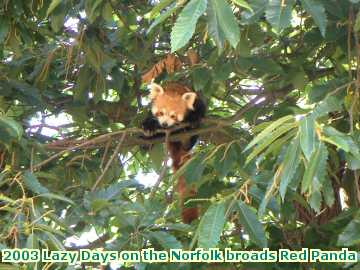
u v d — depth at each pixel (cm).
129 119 1331
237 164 866
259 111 1038
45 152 982
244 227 621
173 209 876
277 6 595
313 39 929
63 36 1242
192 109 1277
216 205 625
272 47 1148
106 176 1141
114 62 1078
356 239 634
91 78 1122
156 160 1249
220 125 1092
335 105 586
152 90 1320
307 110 707
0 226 686
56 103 1242
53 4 738
